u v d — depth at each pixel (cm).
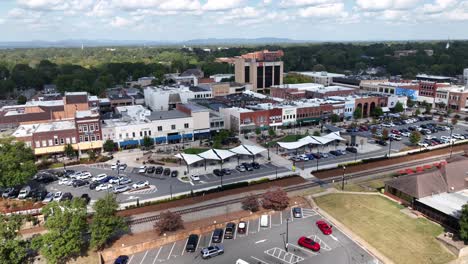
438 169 8569
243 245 6588
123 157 11625
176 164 10919
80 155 11762
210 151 11044
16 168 8569
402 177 8394
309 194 8619
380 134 13938
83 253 6300
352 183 9281
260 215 7688
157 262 6128
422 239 6638
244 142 13162
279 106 15362
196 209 7931
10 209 7981
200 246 6581
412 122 15988
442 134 13950
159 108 17200
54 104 15362
